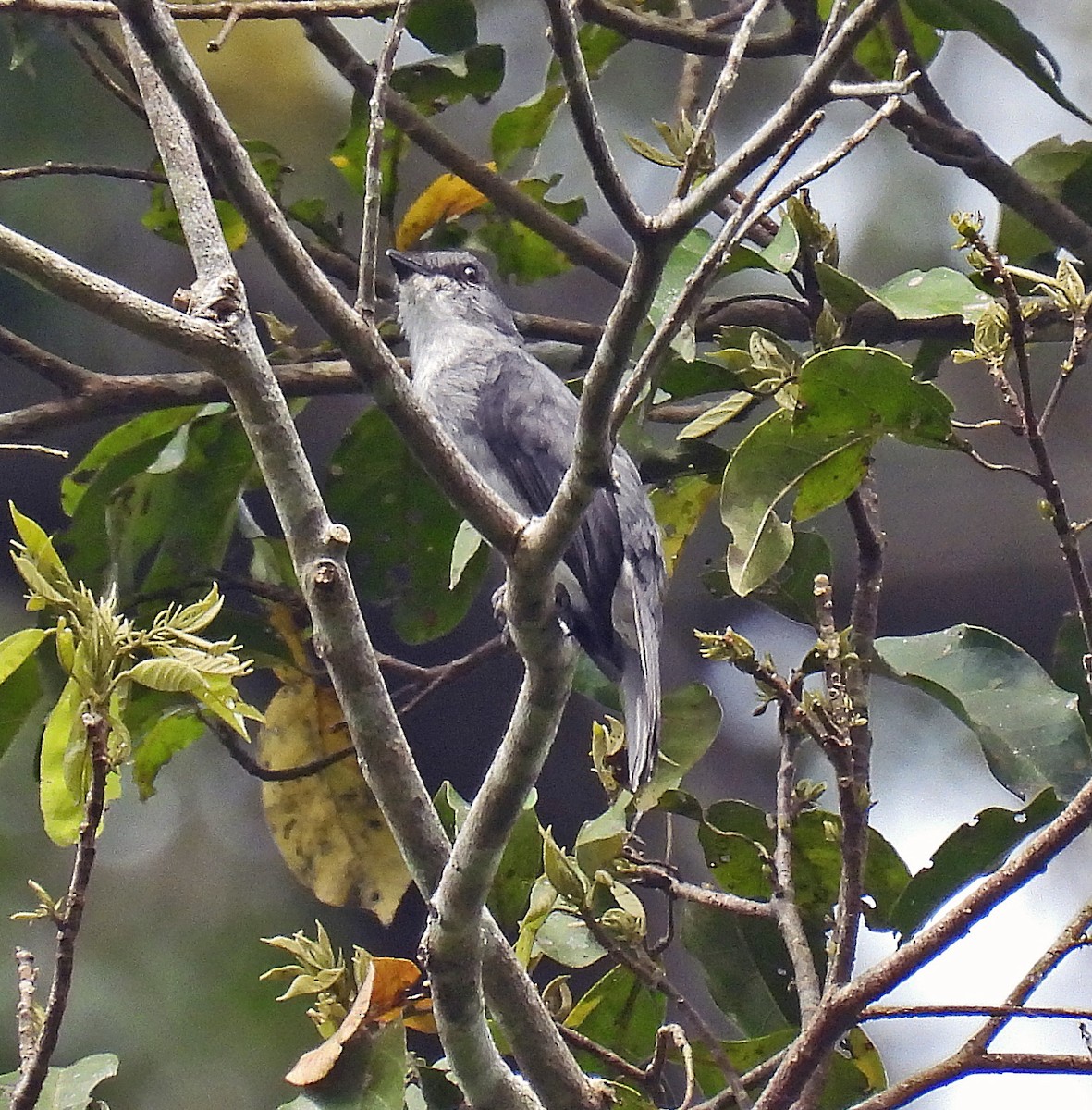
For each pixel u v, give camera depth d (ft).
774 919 22.03
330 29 28.91
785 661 51.88
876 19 14.11
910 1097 17.69
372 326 15.93
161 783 43.57
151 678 16.07
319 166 43.52
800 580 25.07
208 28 41.01
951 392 51.39
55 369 27.43
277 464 17.37
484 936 19.56
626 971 24.26
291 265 15.46
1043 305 26.40
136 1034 38.63
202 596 28.96
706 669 52.11
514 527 16.30
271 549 29.53
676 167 25.03
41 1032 15.75
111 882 41.39
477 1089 18.98
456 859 17.78
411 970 21.49
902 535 52.06
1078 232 28.96
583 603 26.73
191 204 18.02
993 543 51.62
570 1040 21.30
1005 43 27.76
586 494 15.74
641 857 22.93
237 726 16.48
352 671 17.81
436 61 29.22
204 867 42.88
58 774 17.71
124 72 29.25
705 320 30.73
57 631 16.21
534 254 31.81
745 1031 25.02
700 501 29.63
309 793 28.81
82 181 41.83
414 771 18.43
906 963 17.53
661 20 29.19
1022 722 23.65
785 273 25.23
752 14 15.84
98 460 28.91
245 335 17.02
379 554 30.58
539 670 16.80
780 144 14.26
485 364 31.32
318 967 22.08
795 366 24.20
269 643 28.91
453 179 30.68
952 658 24.20
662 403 29.60
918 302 24.06
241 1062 38.83
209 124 15.05
